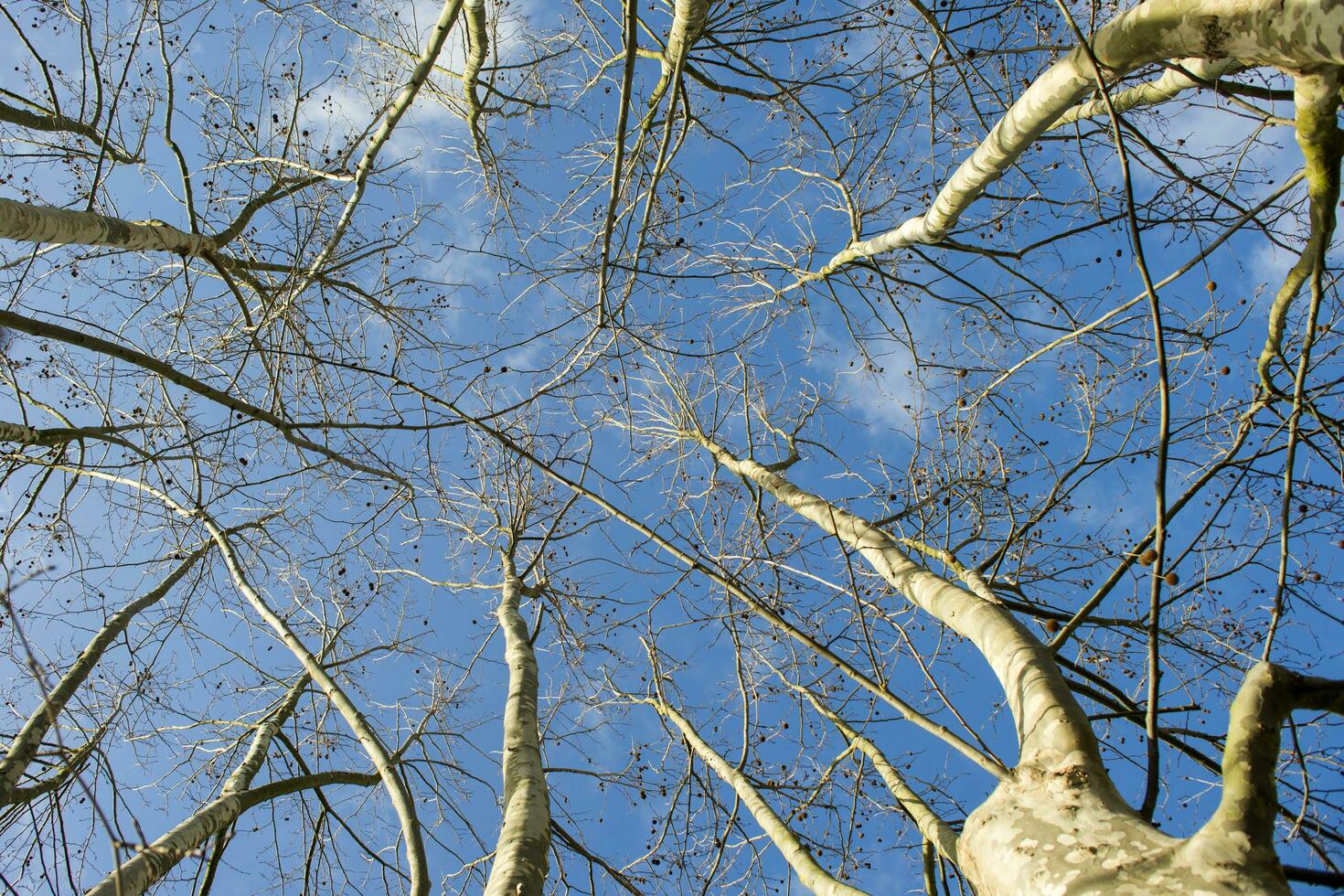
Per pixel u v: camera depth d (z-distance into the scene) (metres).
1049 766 2.59
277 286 5.58
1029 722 2.80
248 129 6.10
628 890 5.58
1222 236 3.60
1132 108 5.33
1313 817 3.64
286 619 6.98
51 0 5.89
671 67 5.58
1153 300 2.46
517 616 6.55
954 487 6.22
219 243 5.71
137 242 5.09
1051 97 3.59
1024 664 3.02
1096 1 3.59
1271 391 3.32
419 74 4.61
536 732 4.72
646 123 5.13
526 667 5.48
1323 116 2.50
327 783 5.67
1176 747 4.12
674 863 5.89
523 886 3.29
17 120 5.88
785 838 4.92
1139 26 3.02
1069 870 2.21
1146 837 2.21
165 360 6.09
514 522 7.91
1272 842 2.04
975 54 4.77
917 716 3.06
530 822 3.78
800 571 5.04
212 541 6.75
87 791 2.23
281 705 6.70
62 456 5.86
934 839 4.43
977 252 5.56
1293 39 2.40
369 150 4.91
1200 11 2.72
